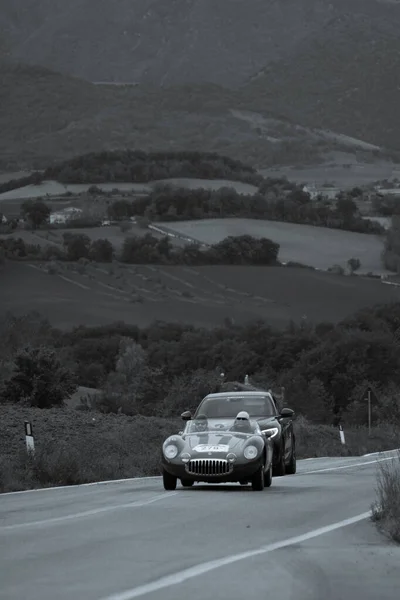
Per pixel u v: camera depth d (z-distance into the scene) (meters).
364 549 29.22
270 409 61.84
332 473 66.06
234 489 51.75
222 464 49.84
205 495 47.50
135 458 71.12
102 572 24.88
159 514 38.56
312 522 36.00
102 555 27.73
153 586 22.89
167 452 51.12
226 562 26.33
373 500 44.62
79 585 23.06
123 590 22.42
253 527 34.44
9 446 76.50
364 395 154.38
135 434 91.00
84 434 91.31
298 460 88.81
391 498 37.16
